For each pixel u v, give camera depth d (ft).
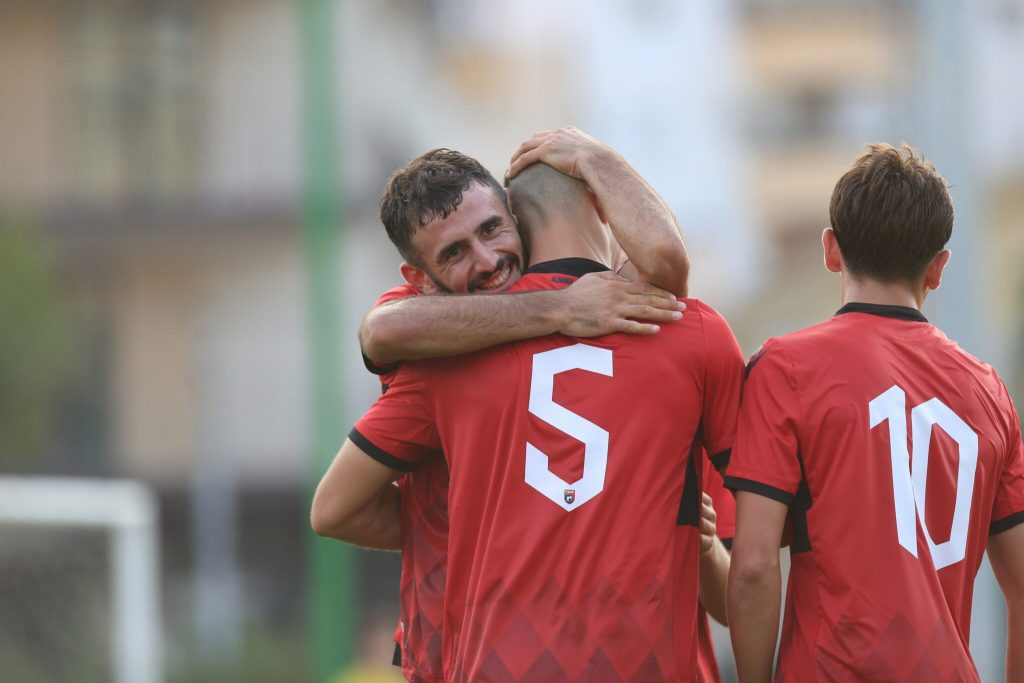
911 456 30.17
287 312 180.24
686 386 30.42
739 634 30.37
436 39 239.50
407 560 33.83
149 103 189.47
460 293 32.01
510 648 29.45
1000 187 198.08
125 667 87.92
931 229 31.24
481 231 31.60
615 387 30.17
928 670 29.09
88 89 190.19
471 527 30.96
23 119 189.88
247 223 184.14
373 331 30.89
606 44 284.82
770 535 29.96
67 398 172.55
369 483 32.55
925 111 71.46
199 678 121.49
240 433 173.68
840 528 29.66
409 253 32.37
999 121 214.90
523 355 30.71
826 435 29.96
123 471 170.81
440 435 31.68
